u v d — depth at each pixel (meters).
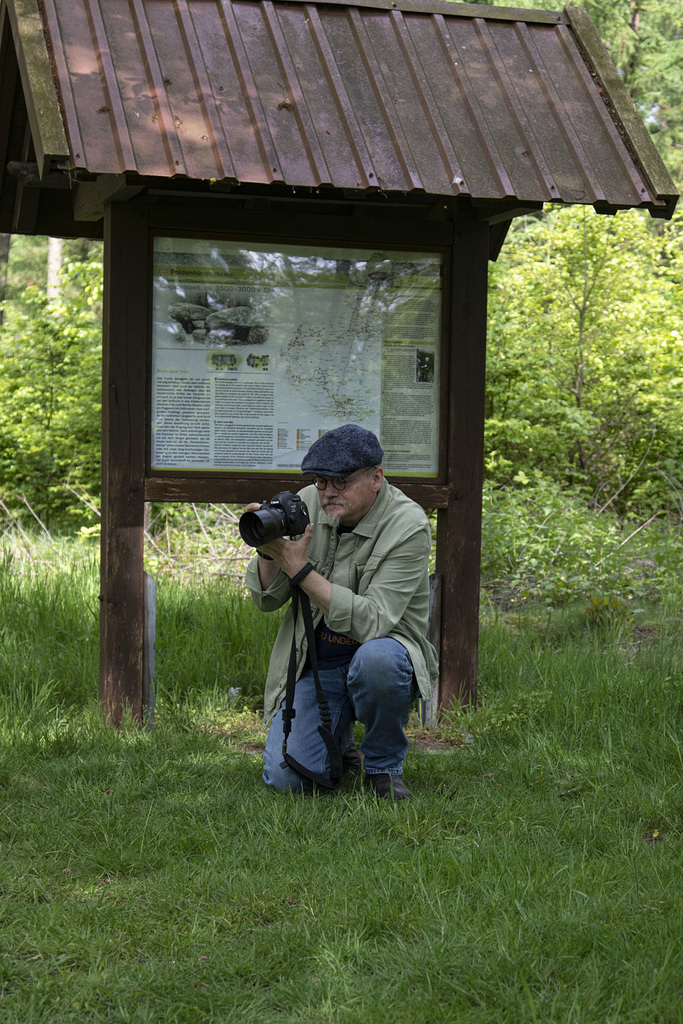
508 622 6.64
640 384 10.95
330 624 3.54
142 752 4.04
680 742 4.08
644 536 8.08
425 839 3.21
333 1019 2.27
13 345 11.58
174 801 3.49
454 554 4.79
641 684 4.74
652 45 20.66
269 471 4.64
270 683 3.84
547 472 10.80
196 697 4.86
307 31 4.56
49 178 4.41
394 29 4.70
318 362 4.67
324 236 4.60
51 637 5.52
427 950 2.52
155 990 2.36
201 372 4.56
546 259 12.45
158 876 2.93
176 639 5.38
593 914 2.70
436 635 4.81
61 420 11.02
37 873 2.96
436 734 4.58
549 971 2.44
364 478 3.61
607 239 11.46
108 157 3.84
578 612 6.85
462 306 4.72
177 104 4.09
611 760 4.00
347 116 4.23
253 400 4.61
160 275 4.50
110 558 4.48
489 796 3.61
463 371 4.74
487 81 4.58
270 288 4.60
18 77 4.57
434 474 4.80
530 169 4.27
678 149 21.09
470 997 2.36
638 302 11.43
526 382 10.62
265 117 4.14
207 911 2.73
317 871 2.94
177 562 8.28
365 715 3.56
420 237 4.67
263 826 3.28
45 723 4.36
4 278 18.09
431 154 4.22
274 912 2.73
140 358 4.46
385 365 4.73
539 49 4.80
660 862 3.02
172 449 4.56
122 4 4.41
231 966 2.45
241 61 4.32
